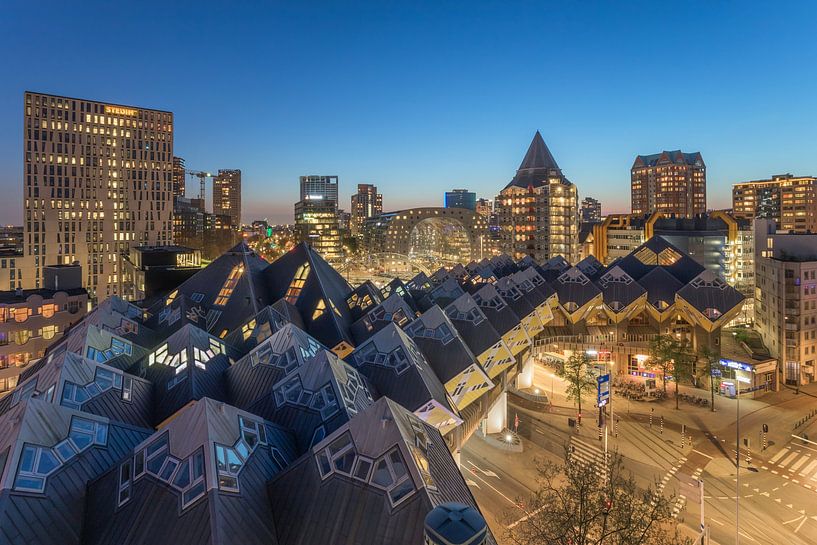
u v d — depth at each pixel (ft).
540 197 603.67
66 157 571.28
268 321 188.55
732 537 152.76
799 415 253.85
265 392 136.98
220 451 87.30
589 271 418.10
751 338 338.34
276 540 82.99
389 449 84.28
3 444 88.69
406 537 75.25
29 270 551.18
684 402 273.33
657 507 109.70
